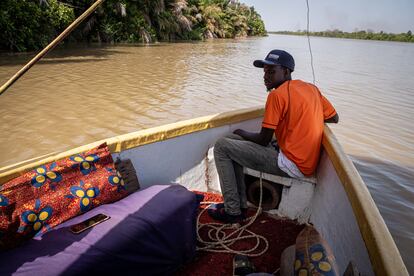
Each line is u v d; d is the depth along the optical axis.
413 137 7.40
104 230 1.56
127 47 22.55
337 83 14.22
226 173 2.27
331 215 1.89
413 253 3.72
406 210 4.47
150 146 2.25
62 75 11.43
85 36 22.69
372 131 7.63
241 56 22.78
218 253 2.08
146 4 27.22
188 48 26.19
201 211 2.50
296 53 32.41
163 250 1.67
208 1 48.16
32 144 5.48
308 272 1.18
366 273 1.31
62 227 1.58
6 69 11.58
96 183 1.78
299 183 2.30
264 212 2.51
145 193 1.90
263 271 1.96
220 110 8.41
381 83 15.01
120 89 9.87
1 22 14.50
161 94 9.64
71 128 6.30
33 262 1.37
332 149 1.97
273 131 2.14
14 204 1.49
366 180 5.22
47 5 16.73
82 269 1.38
